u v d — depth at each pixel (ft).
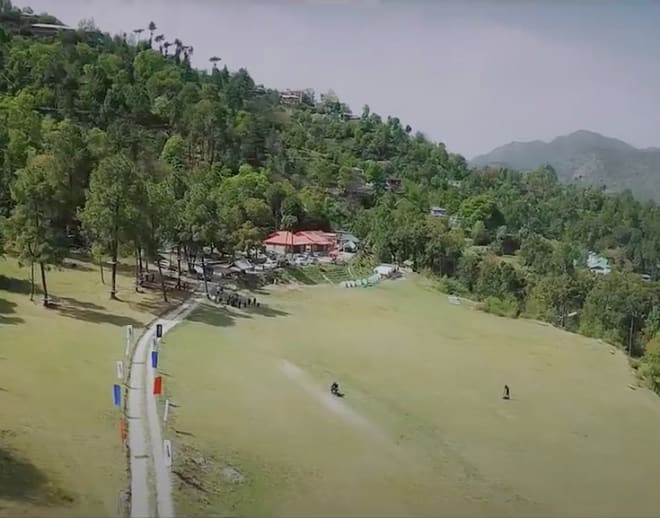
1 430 168.76
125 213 327.26
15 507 137.28
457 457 224.74
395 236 622.95
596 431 274.36
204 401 225.35
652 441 272.31
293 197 649.20
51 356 232.73
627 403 319.06
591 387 338.13
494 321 474.49
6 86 653.71
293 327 360.69
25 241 288.71
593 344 444.96
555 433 264.31
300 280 496.64
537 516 193.26
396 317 428.97
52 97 647.97
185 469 171.22
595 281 593.01
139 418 197.88
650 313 506.89
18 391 196.34
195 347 286.05
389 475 200.44
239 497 166.81
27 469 153.28
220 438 197.47
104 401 204.54
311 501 173.78
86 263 387.96
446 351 361.92
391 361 325.21
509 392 306.14
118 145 556.92
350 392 268.62
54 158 386.52
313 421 230.07
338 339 350.84
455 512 185.47
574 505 204.54
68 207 383.45
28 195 289.12
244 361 282.15
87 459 165.07
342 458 205.05
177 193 464.65
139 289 360.28
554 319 532.32
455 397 286.66
